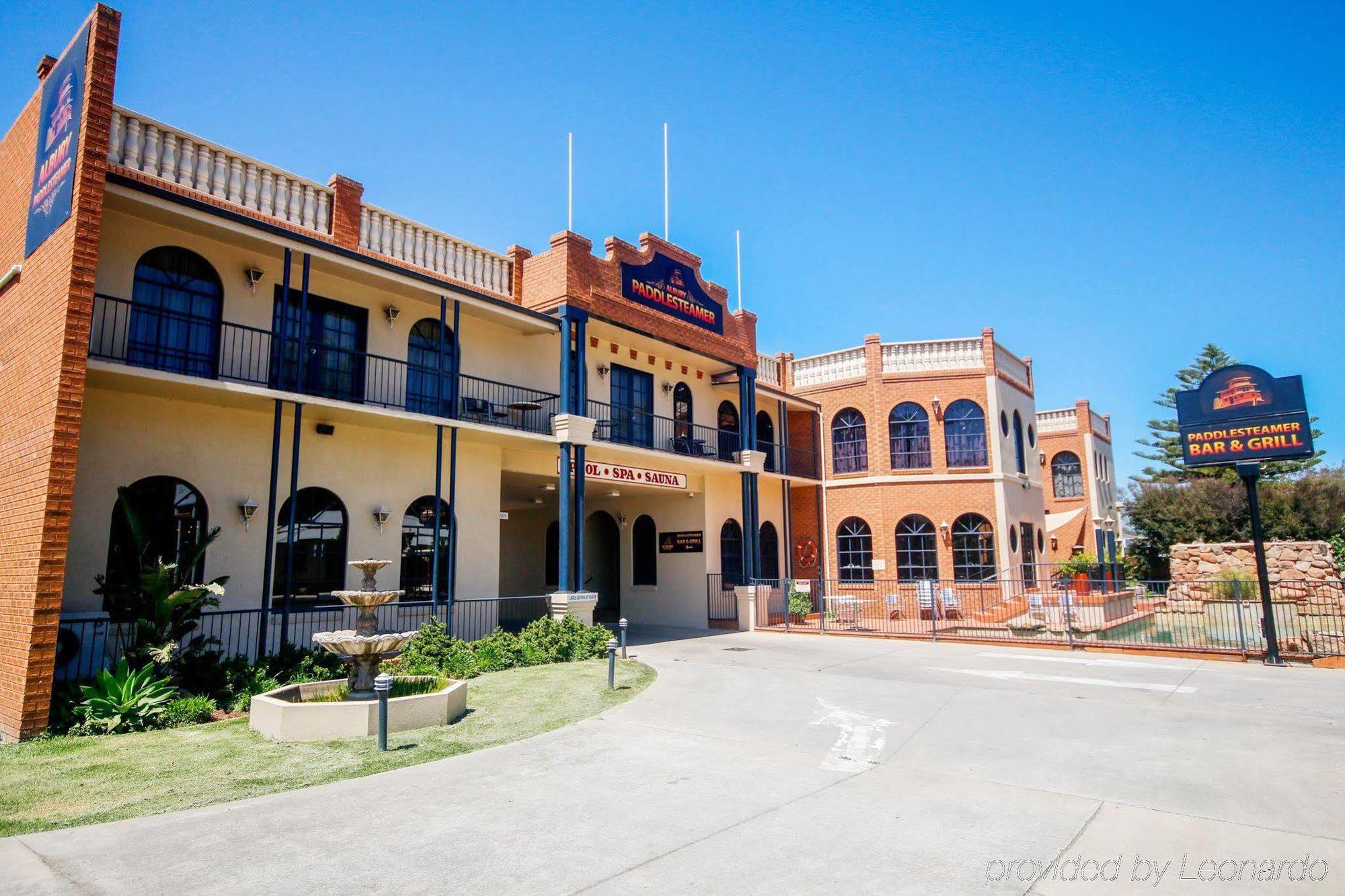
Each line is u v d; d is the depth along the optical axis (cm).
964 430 2547
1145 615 2202
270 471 1294
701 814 588
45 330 950
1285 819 568
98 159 936
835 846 522
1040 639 1595
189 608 999
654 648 1647
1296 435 1316
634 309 1859
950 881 467
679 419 2181
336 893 452
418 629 1395
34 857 502
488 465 1658
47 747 783
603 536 2550
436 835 544
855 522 2617
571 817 580
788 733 853
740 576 2297
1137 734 827
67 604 1048
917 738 825
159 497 1166
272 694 895
